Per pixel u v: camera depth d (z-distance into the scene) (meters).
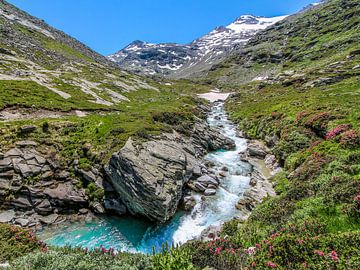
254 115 54.16
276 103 55.91
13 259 11.37
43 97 44.88
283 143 33.41
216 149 43.78
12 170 24.64
